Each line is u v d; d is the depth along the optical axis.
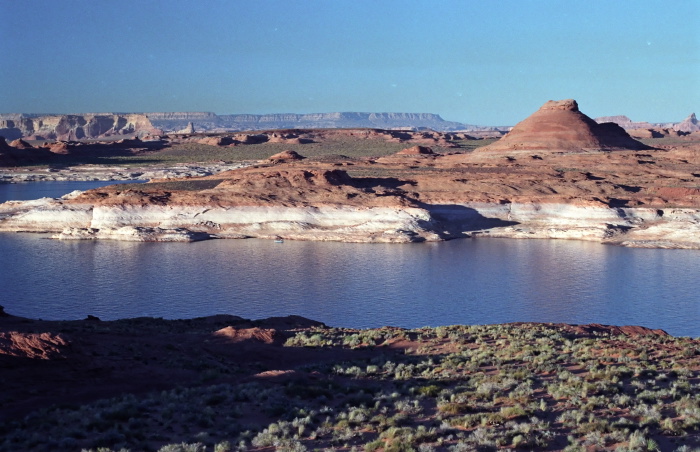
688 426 18.16
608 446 17.03
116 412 19.53
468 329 37.22
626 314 58.53
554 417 19.62
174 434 18.44
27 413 20.33
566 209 114.88
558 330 36.50
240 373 27.28
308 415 19.88
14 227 113.88
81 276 76.38
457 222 114.50
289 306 62.28
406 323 56.03
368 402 21.78
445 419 19.38
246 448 17.30
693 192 120.88
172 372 25.89
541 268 80.25
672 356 28.64
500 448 17.00
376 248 96.56
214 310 60.97
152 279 74.69
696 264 82.06
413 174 148.00
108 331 33.06
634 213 111.88
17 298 66.12
